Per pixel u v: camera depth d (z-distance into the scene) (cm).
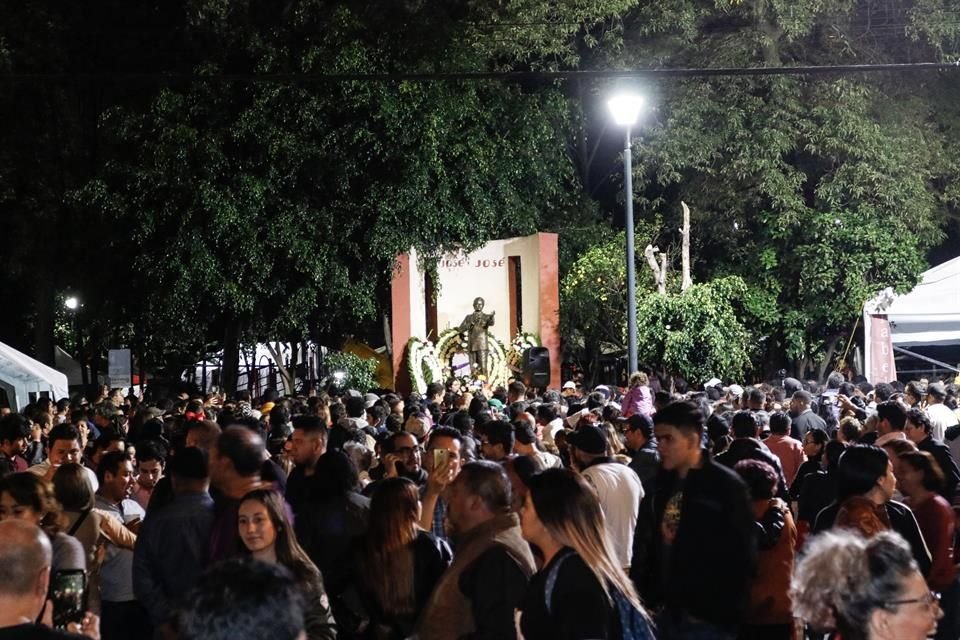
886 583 393
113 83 3009
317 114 2703
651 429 1094
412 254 2895
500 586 603
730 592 677
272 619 309
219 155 2652
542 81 3098
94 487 803
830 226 3016
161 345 3006
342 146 2716
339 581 702
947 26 3139
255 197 2658
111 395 2211
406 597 674
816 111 3075
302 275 2784
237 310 2703
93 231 2886
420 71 2731
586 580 547
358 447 1027
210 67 2688
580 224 3250
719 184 3184
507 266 3033
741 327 2797
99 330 3080
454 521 635
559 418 1462
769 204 3198
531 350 2616
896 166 3039
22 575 441
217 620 308
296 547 645
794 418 1482
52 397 2234
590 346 3225
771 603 775
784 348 3225
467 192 2844
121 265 2875
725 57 3120
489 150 2870
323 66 2672
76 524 784
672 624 687
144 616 845
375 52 2708
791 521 789
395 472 991
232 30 2731
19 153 3020
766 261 3122
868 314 2561
